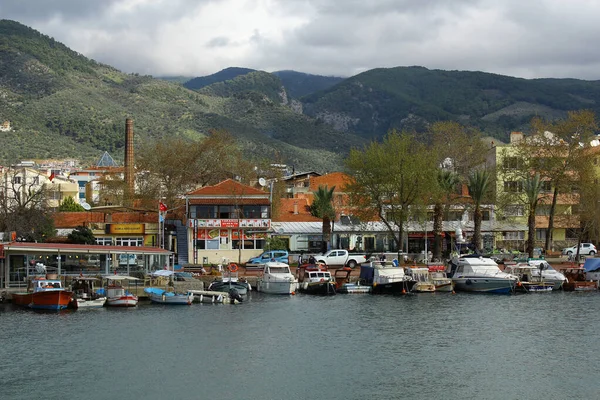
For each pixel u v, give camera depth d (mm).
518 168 129875
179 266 107750
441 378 52781
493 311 80125
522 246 139875
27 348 60906
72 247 88938
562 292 97375
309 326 71000
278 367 55781
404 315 77375
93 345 62250
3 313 77562
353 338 65562
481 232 135000
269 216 117875
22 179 176625
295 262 112875
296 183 180875
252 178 154500
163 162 148875
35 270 89438
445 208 130500
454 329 69625
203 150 154500
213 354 59594
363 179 113250
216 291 88438
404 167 110125
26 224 113625
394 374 53875
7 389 49875
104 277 86688
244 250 116625
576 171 123812
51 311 79188
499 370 54875
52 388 50188
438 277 98438
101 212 127500
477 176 115188
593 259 103438
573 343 63562
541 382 51844
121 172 183500
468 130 164875
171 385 51062
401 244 111562
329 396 48750
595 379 52531
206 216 116812
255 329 69375
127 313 78312
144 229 120500
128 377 52875
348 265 111625
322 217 126000
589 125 122812
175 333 67438
